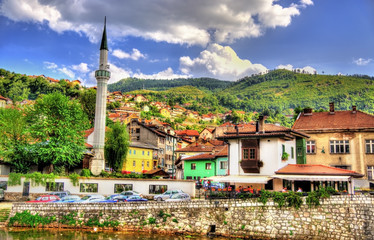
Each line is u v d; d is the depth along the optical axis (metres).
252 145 44.00
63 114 57.91
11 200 49.25
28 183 50.09
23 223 37.72
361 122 52.06
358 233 30.30
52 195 43.78
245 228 33.75
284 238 32.38
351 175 36.91
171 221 35.88
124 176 57.62
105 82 68.31
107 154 74.25
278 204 33.12
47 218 37.88
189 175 65.56
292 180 41.03
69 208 37.91
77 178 51.38
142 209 36.81
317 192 32.62
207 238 33.94
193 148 89.75
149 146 97.00
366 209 30.44
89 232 36.22
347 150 50.97
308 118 56.78
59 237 33.94
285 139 44.56
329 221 31.52
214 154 61.72
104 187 51.59
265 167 42.97
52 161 56.84
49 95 59.50
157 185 52.78
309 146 53.09
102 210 37.38
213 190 48.03
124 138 76.25
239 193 36.06
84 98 126.44
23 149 55.91
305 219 32.22
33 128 56.50
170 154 114.12
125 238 33.84
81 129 61.69
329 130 51.97
